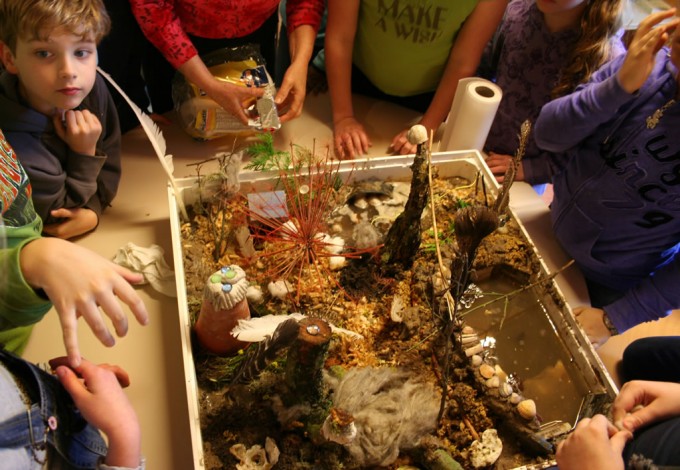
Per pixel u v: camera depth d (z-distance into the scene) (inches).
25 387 27.3
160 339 44.1
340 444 36.8
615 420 35.1
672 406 34.4
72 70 39.2
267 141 51.9
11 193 36.5
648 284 52.3
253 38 65.1
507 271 48.9
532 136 63.6
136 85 62.9
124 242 49.7
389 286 46.3
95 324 29.6
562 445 33.1
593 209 53.3
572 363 43.6
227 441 37.9
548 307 46.0
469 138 57.0
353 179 53.6
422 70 64.7
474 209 35.6
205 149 58.7
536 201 60.6
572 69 56.3
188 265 46.0
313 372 34.7
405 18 59.2
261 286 45.6
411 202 42.1
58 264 30.1
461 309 45.2
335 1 59.7
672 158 47.2
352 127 61.2
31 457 26.0
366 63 67.0
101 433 37.5
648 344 52.4
